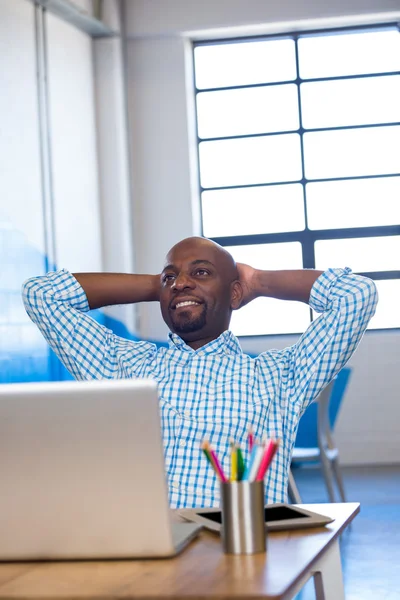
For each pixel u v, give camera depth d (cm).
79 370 203
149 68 723
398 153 716
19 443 117
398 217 714
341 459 705
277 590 99
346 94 721
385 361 703
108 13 675
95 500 117
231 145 737
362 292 193
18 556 120
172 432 185
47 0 589
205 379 190
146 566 113
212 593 99
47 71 604
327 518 135
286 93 729
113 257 690
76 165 646
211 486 179
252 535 118
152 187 724
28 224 564
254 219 733
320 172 724
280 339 717
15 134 555
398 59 715
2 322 521
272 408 191
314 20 695
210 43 737
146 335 717
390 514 458
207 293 196
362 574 334
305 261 725
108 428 115
